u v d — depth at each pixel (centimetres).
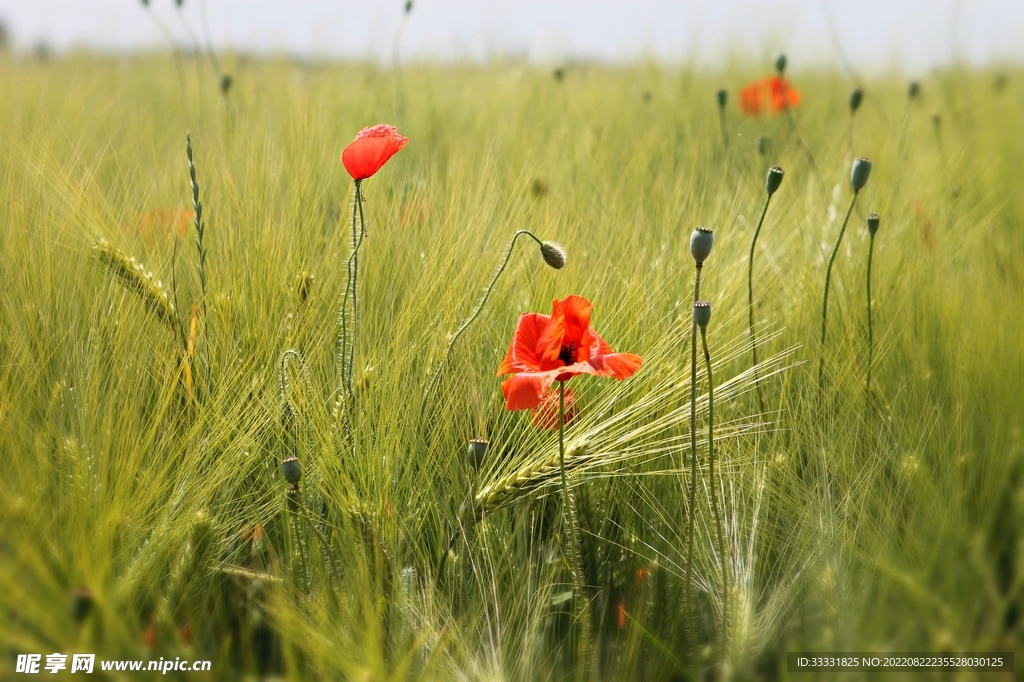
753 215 136
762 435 109
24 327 105
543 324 95
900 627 99
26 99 207
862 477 107
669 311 113
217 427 101
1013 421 111
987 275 136
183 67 275
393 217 120
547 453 102
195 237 117
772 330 116
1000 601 100
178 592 97
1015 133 240
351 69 250
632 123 210
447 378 106
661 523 105
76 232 112
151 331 107
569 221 127
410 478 103
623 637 100
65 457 97
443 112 214
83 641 86
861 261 126
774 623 99
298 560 98
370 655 89
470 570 101
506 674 95
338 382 106
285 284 112
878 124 232
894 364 118
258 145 130
